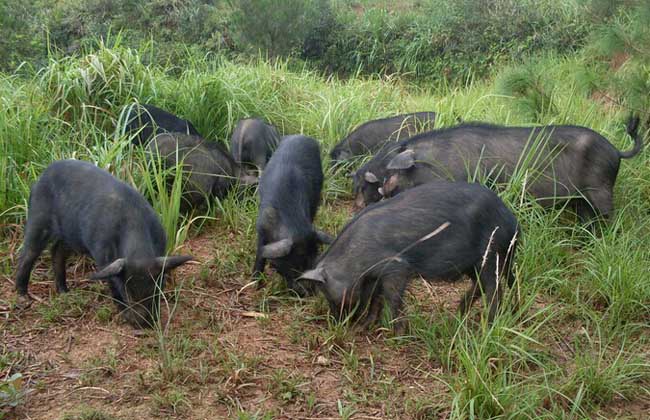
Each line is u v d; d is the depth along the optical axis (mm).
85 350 3270
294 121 5578
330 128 5375
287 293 3730
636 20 4617
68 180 3479
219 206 4297
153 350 3260
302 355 3303
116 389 3061
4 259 3816
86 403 2982
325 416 2979
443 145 4234
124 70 5031
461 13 10539
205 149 4398
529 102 5051
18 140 4332
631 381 3184
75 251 3518
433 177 4191
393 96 6500
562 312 3592
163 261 3281
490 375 3020
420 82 10438
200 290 3736
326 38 11531
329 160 5113
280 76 6113
